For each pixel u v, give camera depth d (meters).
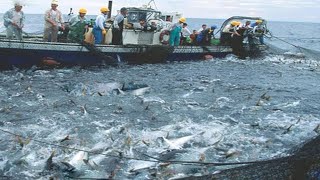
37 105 13.77
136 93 16.16
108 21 23.69
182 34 26.91
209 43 27.94
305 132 11.84
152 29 24.08
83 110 13.22
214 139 10.78
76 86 16.33
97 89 16.20
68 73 19.48
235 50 28.59
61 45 19.95
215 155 9.70
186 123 12.42
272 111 14.30
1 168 8.54
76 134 11.03
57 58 20.17
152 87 17.50
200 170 8.55
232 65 25.53
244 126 12.32
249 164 6.70
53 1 20.02
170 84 18.34
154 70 21.84
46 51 19.59
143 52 23.03
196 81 19.36
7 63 19.05
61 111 13.24
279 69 25.06
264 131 11.88
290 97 16.70
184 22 26.78
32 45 19.09
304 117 13.60
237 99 15.95
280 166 6.14
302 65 27.50
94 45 20.97
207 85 18.52
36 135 10.80
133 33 23.66
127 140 10.27
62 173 8.42
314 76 22.80
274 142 10.89
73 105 14.02
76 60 20.84
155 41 24.84
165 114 13.36
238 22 28.86
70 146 9.90
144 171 8.47
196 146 10.28
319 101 16.19
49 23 20.08
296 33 99.75
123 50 22.31
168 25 25.31
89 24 23.30
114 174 8.34
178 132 11.52
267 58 29.97
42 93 15.38
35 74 18.75
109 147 9.90
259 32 29.34
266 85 19.20
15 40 18.61
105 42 22.83
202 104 14.91
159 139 10.52
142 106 14.26
